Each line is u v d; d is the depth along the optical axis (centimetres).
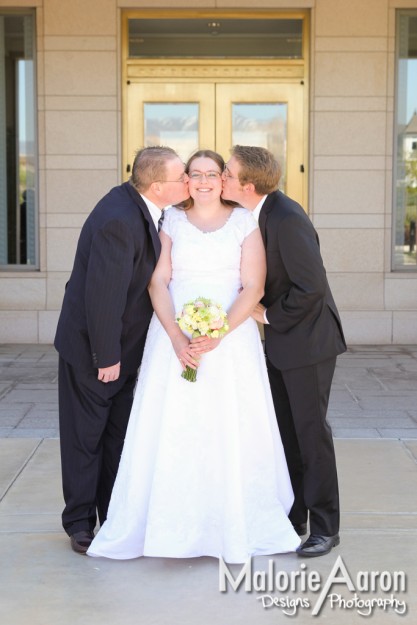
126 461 414
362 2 959
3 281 973
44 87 963
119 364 409
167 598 375
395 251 1003
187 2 959
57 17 958
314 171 972
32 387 768
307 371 410
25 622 354
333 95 968
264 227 410
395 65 977
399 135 992
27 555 420
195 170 409
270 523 415
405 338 982
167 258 416
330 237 976
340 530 449
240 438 405
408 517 469
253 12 974
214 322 385
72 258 973
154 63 980
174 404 401
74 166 969
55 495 502
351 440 611
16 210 999
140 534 411
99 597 376
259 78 984
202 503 405
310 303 402
